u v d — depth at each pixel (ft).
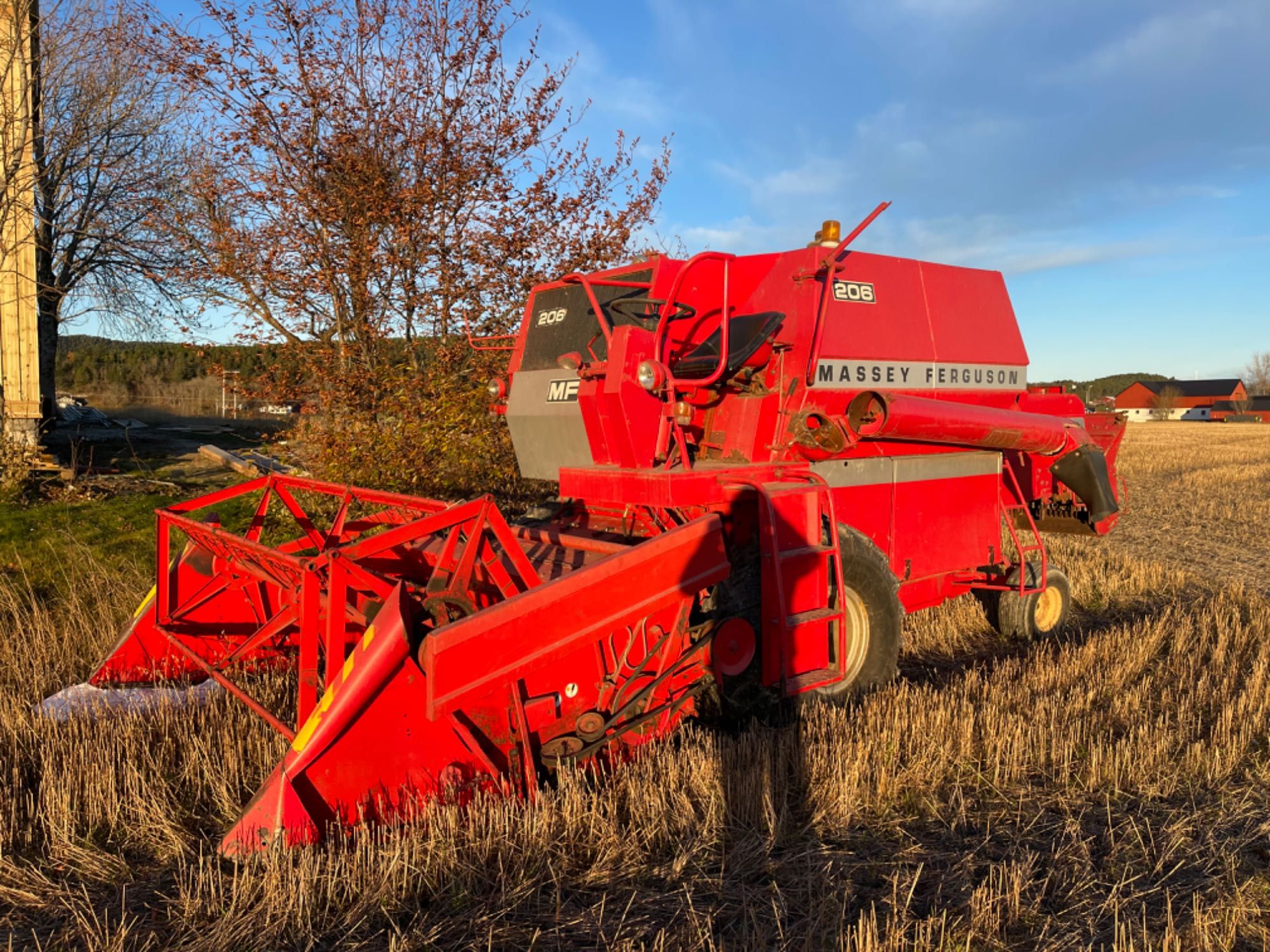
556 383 18.10
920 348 19.52
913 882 10.57
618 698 13.64
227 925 9.80
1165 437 157.69
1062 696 17.93
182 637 17.89
